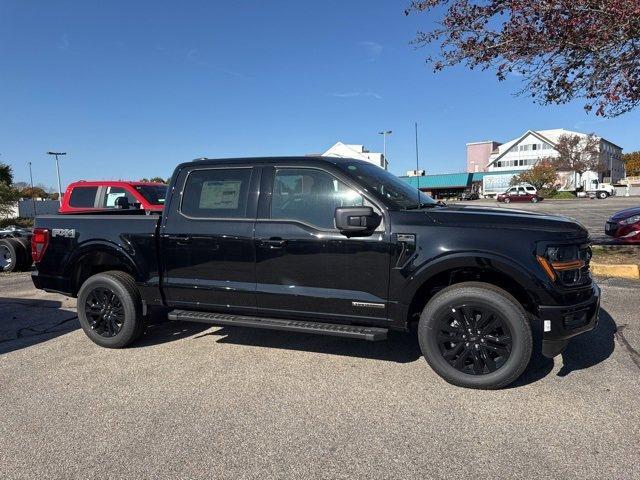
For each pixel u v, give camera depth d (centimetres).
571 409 345
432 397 372
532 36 707
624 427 318
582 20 664
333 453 299
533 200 4588
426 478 272
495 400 364
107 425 343
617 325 522
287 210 432
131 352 496
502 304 367
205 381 416
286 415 351
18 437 329
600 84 756
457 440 310
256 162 452
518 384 389
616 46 691
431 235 382
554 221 377
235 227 445
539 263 359
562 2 651
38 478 282
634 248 1009
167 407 368
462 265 373
